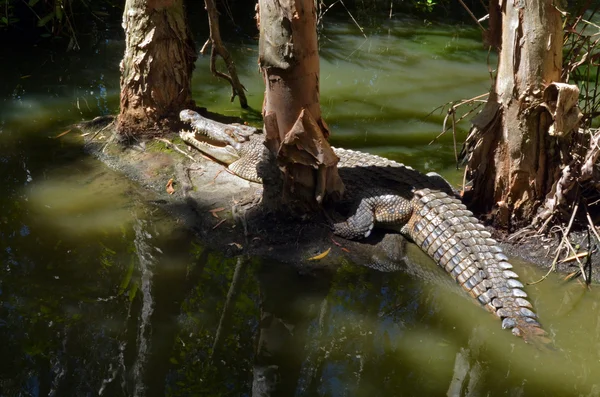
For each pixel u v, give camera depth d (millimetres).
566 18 5285
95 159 6410
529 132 5203
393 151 6727
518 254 5355
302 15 4926
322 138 5305
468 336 4715
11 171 6152
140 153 6441
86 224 5570
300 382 4332
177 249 5371
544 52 5035
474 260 5098
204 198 5891
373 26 10156
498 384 4367
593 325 4816
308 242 5461
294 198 5500
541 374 4445
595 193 5418
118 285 4988
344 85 8070
